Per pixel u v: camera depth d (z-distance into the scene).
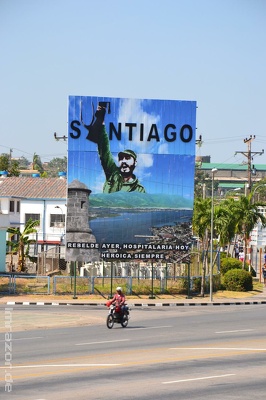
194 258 65.88
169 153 59.94
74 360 26.50
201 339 33.69
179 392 20.58
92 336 34.84
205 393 20.50
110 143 59.41
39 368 24.56
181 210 59.78
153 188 59.75
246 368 25.09
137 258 59.31
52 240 86.25
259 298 61.28
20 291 58.16
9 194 88.50
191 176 59.94
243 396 20.16
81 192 59.19
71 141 59.16
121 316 38.81
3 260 70.81
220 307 53.84
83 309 49.94
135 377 22.94
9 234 85.31
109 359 26.81
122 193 59.50
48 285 57.75
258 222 86.12
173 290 61.38
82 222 59.09
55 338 33.94
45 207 87.12
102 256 59.06
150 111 59.84
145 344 31.61
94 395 19.95
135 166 59.62
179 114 60.06
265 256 81.69
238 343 32.19
